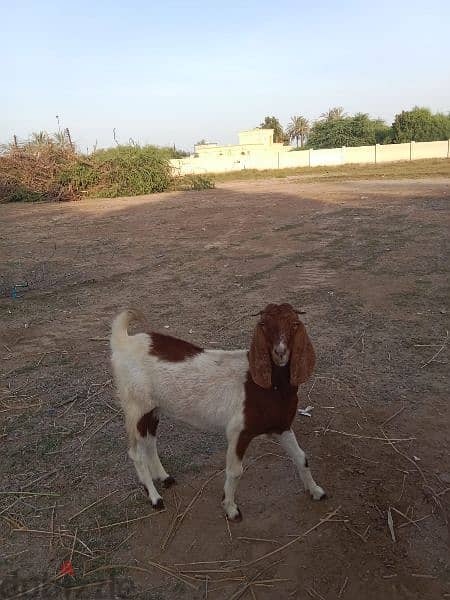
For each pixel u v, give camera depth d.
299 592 1.29
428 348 2.71
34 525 1.56
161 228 6.88
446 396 2.22
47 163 11.94
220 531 1.50
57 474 1.80
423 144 20.33
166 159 12.80
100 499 1.66
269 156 21.89
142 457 1.62
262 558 1.40
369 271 4.28
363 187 11.09
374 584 1.30
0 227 7.68
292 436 1.57
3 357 2.82
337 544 1.43
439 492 1.63
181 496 1.66
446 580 1.31
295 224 6.66
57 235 6.75
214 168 22.03
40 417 2.18
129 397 1.61
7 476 1.80
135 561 1.40
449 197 8.50
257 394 1.46
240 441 1.49
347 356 2.65
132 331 3.17
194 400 1.54
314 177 15.87
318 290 3.83
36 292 4.09
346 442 1.90
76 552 1.44
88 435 2.04
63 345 2.97
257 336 1.41
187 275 4.46
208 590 1.31
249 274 4.39
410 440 1.90
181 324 3.25
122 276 4.52
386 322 3.12
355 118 27.20
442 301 3.44
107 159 11.96
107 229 7.03
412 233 5.70
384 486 1.66
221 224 6.94
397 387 2.31
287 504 1.59
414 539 1.44
